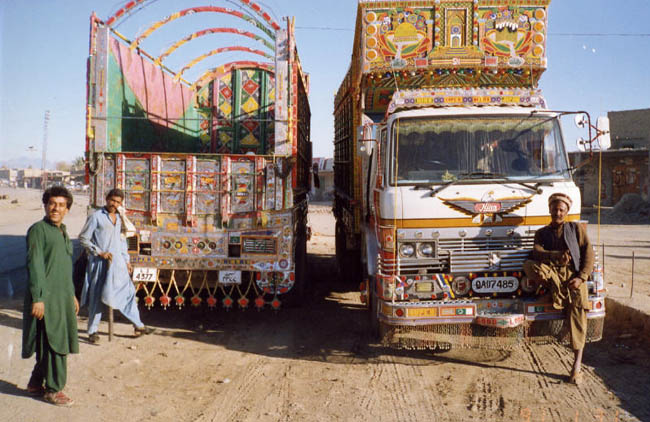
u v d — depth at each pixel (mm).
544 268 4895
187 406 4312
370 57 7551
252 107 10852
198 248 6652
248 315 7609
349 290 9578
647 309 6258
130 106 7922
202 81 10820
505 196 5258
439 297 5223
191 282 6809
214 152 10805
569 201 5039
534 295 5277
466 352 5910
